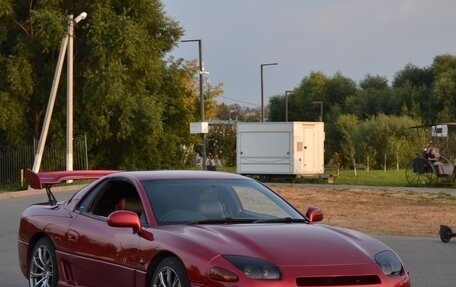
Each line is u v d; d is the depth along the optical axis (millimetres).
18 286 11555
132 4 49312
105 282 8891
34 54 46281
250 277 7340
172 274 7902
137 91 49125
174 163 54188
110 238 8820
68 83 39750
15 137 46625
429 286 11727
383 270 7770
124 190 9414
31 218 10484
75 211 9758
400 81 96688
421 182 44219
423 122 80000
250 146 47562
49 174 10734
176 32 52312
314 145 47469
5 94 44969
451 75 86562
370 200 31781
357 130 75250
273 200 9477
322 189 39031
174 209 8750
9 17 46156
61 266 9727
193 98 63250
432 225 21594
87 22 46250
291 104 105312
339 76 103312
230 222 8648
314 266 7508
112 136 49344
